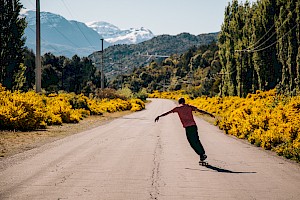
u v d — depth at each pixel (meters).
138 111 55.06
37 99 28.28
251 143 16.33
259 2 45.41
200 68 178.38
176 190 7.58
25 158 11.36
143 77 199.75
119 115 42.44
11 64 35.06
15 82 35.50
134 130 22.34
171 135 19.38
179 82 181.75
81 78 98.12
